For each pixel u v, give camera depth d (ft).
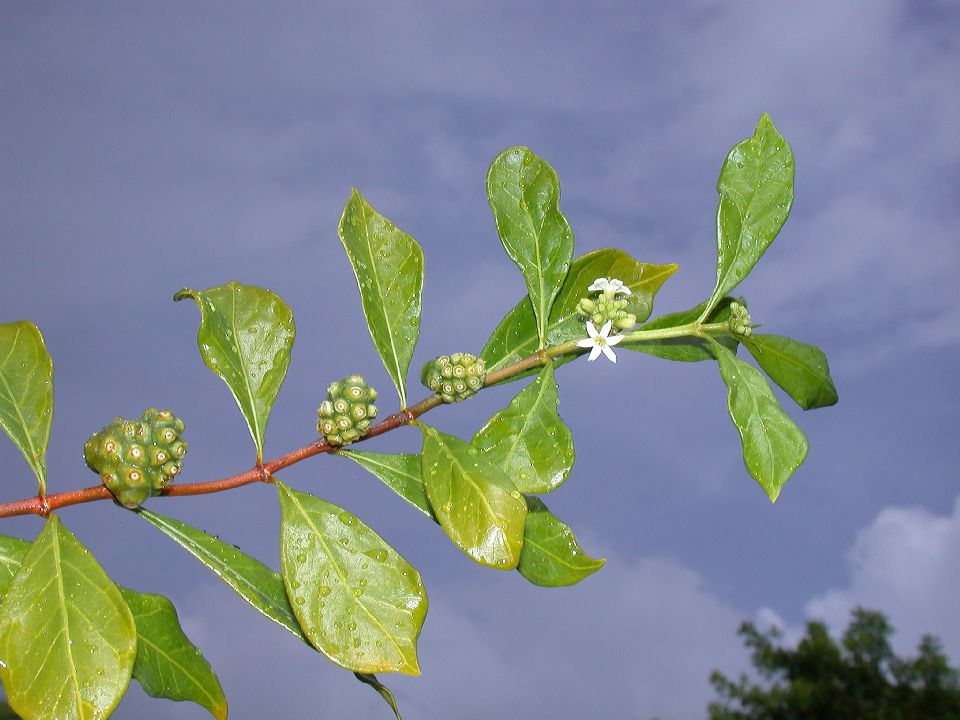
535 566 1.19
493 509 1.12
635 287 1.30
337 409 1.16
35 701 1.04
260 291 1.22
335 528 1.14
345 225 1.22
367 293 1.20
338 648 1.10
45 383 1.15
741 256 1.26
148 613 1.18
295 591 1.12
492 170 1.27
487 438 1.18
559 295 1.30
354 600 1.12
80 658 1.05
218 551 1.16
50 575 1.08
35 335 1.16
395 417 1.18
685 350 1.29
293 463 1.17
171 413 1.14
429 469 1.14
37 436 1.13
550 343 1.29
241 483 1.16
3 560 1.13
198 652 1.20
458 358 1.18
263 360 1.20
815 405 1.29
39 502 1.11
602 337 1.23
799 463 1.18
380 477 1.17
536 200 1.26
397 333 1.21
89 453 1.12
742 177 1.27
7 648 1.05
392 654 1.10
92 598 1.07
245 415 1.17
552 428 1.18
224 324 1.19
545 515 1.20
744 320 1.26
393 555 1.14
